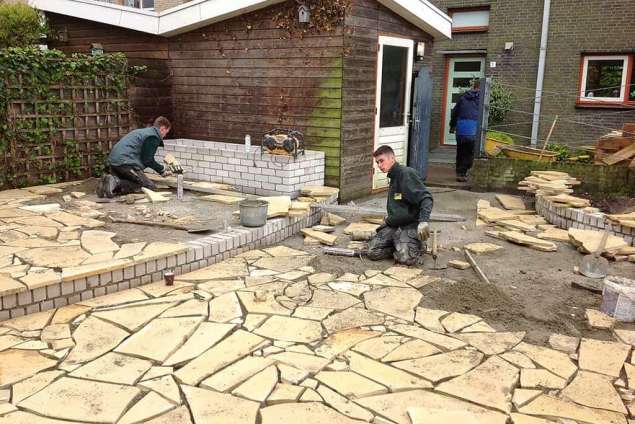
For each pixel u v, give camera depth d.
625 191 8.21
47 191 7.49
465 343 3.77
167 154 8.44
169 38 8.99
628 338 3.90
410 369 3.41
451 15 13.52
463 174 10.10
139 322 3.96
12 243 5.09
